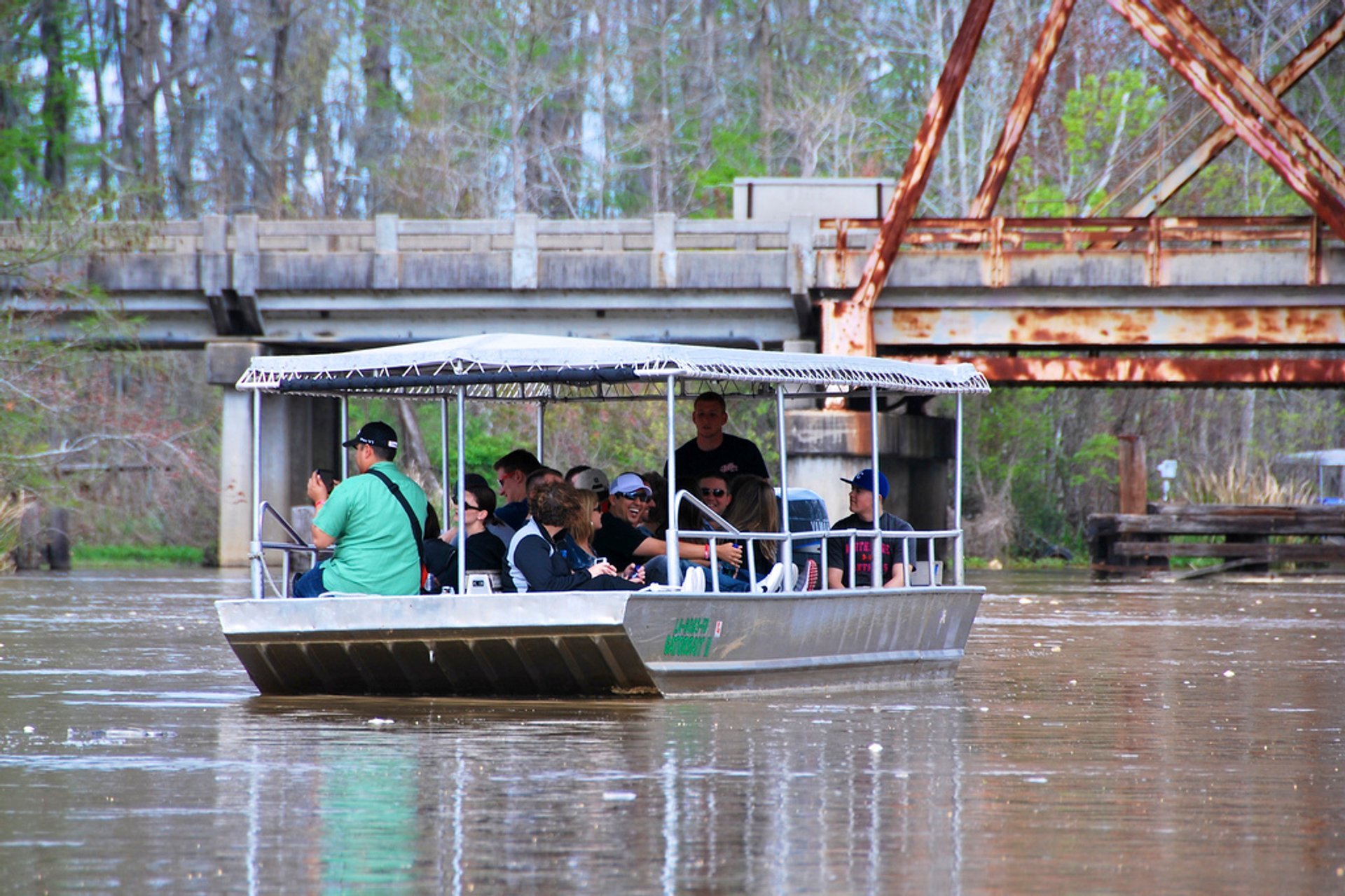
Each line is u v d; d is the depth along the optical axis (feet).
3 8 409.69
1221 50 261.65
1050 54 280.10
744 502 99.19
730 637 94.12
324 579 97.71
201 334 313.94
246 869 50.47
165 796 62.54
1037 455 452.76
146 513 424.87
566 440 403.13
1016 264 276.41
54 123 455.63
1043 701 97.19
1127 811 60.90
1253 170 466.29
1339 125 452.35
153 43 528.63
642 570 97.81
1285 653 133.18
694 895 47.70
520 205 484.74
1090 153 450.71
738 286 289.53
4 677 108.37
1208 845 54.90
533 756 72.64
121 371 346.33
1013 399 436.35
